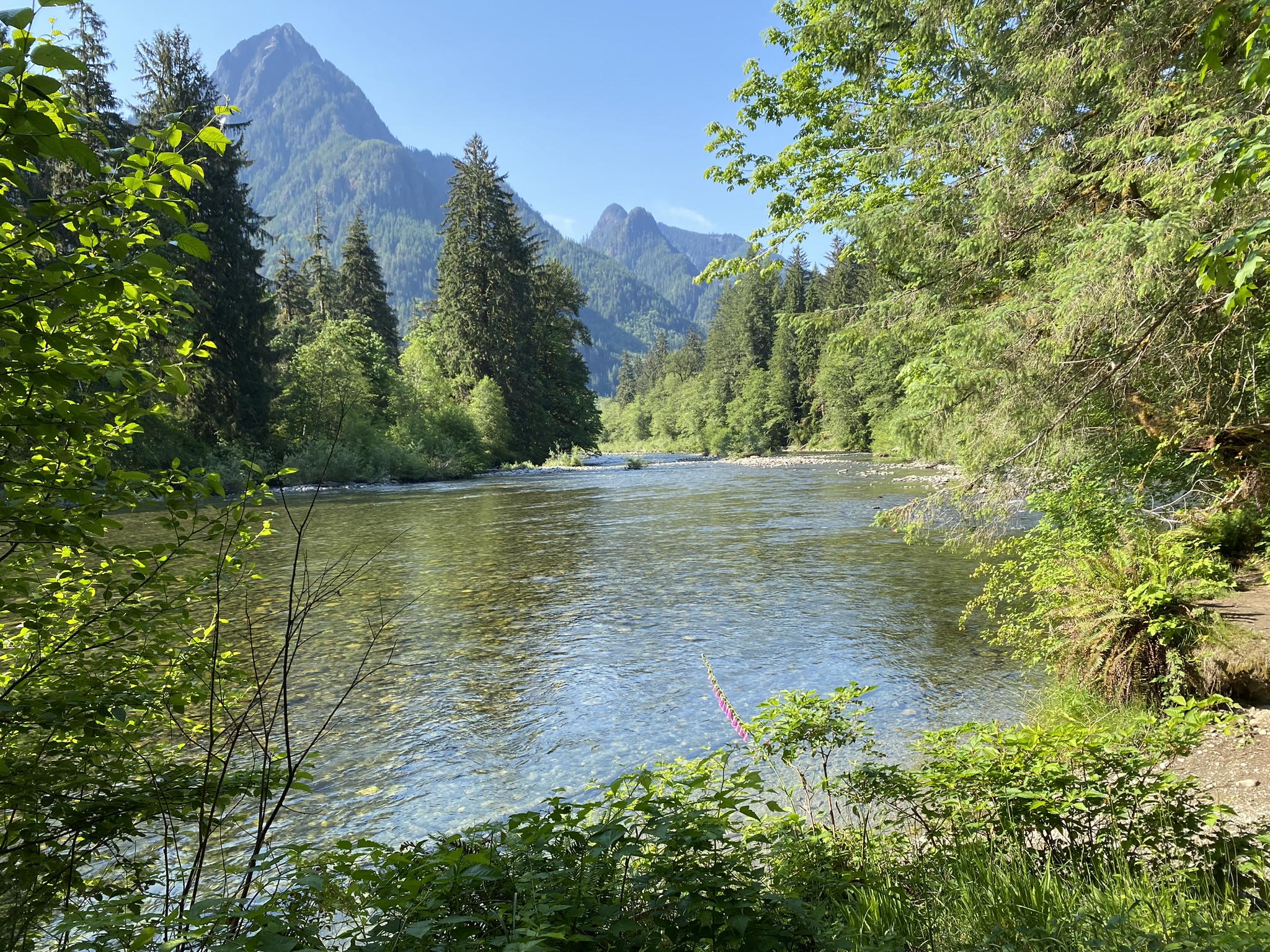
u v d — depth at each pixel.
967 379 7.86
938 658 9.08
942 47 8.66
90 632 3.31
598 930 2.58
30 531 2.74
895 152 8.61
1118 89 7.07
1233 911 2.90
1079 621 7.31
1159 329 6.64
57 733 3.06
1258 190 5.34
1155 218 6.54
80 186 2.57
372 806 5.86
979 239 7.90
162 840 4.95
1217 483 9.16
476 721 7.55
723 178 13.39
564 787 6.11
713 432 86.94
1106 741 3.88
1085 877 3.35
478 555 16.88
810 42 11.20
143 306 3.30
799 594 12.70
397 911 2.48
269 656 9.55
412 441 43.66
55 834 2.88
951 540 9.65
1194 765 5.36
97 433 3.22
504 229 55.59
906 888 3.46
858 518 22.25
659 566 15.45
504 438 52.84
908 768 5.98
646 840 3.23
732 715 4.43
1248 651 6.30
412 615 11.70
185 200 2.70
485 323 55.41
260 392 37.69
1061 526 9.02
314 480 36.62
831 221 8.83
